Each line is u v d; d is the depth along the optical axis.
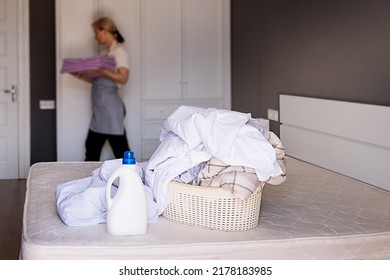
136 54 5.82
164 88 6.00
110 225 1.51
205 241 1.48
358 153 3.24
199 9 6.02
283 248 1.49
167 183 1.66
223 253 1.45
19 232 3.92
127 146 5.46
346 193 2.12
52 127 5.99
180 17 5.98
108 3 5.71
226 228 1.58
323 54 3.85
